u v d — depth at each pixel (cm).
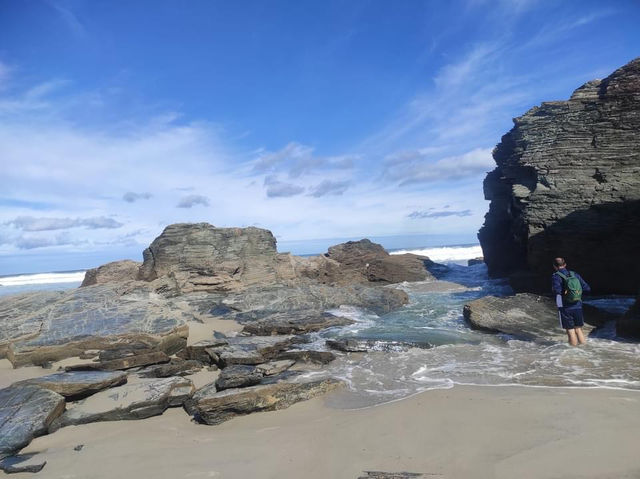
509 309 1169
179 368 901
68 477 474
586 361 780
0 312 1235
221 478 442
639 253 1339
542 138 1658
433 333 1104
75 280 4850
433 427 520
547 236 1460
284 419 626
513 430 485
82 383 753
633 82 1523
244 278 1888
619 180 1440
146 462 498
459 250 5862
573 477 373
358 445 494
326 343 1020
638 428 465
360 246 2650
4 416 630
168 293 1650
